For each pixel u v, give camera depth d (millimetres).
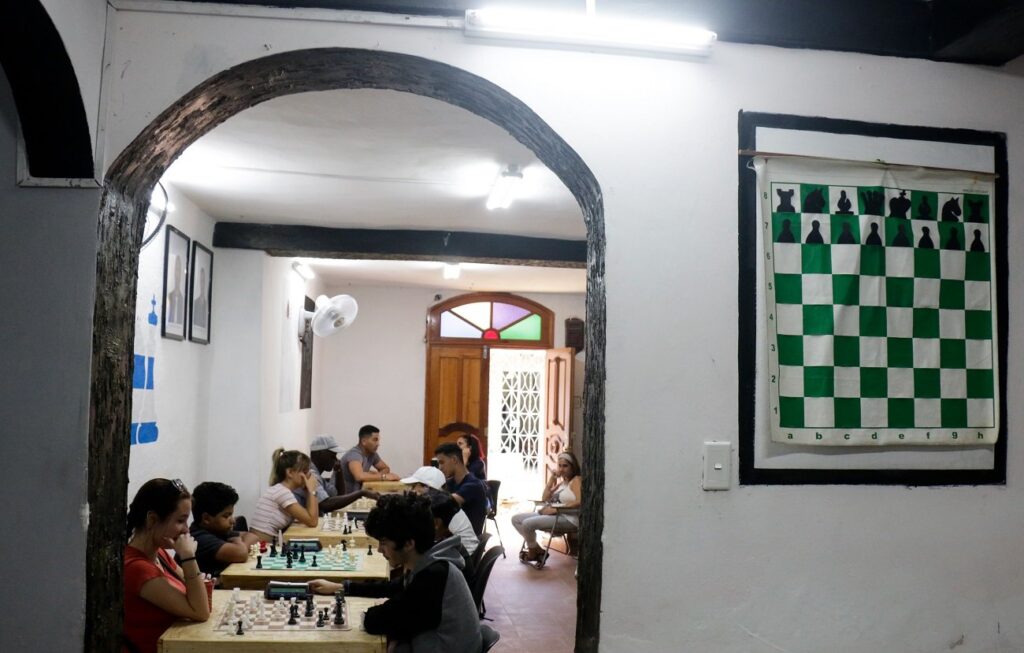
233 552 3770
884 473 2498
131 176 2365
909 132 2570
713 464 2389
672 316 2404
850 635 2461
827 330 2455
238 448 5906
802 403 2434
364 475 7250
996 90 2637
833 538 2459
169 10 2264
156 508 2865
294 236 6039
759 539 2418
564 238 6434
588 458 2498
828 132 2521
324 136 3939
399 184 4855
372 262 8070
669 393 2391
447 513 4035
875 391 2469
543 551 7469
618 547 2348
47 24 1930
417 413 10227
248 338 5980
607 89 2412
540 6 2379
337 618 2869
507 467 10602
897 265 2512
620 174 2406
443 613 2797
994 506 2562
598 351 2418
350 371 10141
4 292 2195
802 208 2477
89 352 2193
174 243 4914
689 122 2445
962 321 2541
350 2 2289
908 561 2502
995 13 2301
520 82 2375
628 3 2434
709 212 2439
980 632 2541
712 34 2328
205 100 2365
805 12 2492
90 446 2188
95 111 2197
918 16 2566
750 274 2453
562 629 5414
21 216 2207
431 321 10273
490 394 10516
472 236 6297
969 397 2531
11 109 2217
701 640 2379
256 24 2285
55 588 2162
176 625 2799
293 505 4914
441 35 2342
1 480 2174
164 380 4812
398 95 3383
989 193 2586
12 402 2182
